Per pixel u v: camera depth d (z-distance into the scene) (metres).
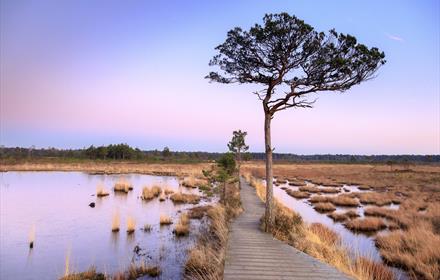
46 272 11.08
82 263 11.95
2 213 21.00
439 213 21.34
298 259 9.16
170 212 21.92
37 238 15.27
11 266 11.63
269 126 13.52
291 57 12.61
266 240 11.52
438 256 12.17
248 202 22.58
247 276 7.74
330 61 12.04
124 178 45.69
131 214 21.12
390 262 12.69
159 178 47.12
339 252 10.59
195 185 36.88
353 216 23.03
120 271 10.92
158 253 12.98
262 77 13.52
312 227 16.48
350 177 59.25
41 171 55.22
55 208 22.95
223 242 11.51
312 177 59.12
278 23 11.75
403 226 19.66
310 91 13.17
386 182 49.84
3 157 75.06
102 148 83.88
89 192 31.22
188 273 10.50
